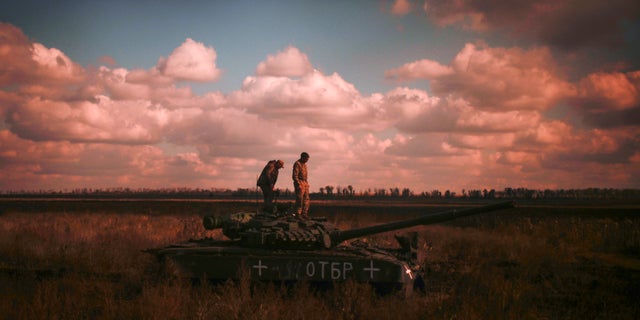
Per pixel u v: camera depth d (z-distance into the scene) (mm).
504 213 64688
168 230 26828
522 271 16172
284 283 11961
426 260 18125
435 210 66875
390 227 12391
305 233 12398
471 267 16812
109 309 10602
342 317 10359
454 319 10234
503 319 10211
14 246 18984
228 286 11141
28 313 10094
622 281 15141
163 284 11633
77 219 35469
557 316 10961
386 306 10680
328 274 11695
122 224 31438
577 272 16516
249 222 13203
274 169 14281
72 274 14070
